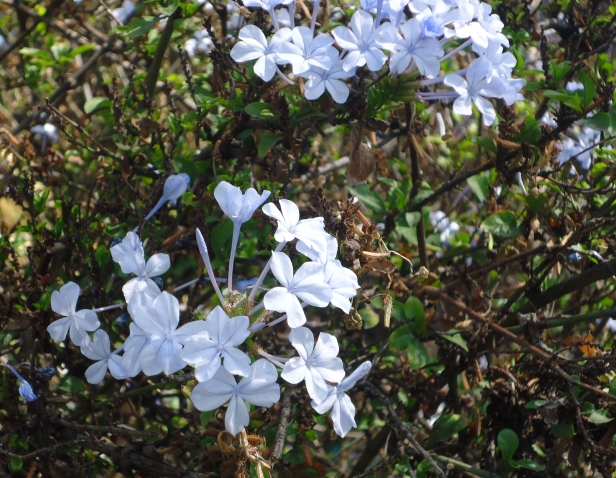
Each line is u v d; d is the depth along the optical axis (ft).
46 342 1.75
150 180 1.95
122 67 2.45
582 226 1.74
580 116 1.72
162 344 1.27
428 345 1.76
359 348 1.97
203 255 1.36
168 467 1.61
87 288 1.83
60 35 2.77
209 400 1.27
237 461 1.35
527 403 1.68
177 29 2.02
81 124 2.19
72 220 1.85
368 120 1.60
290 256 1.62
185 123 1.90
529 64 2.27
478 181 1.87
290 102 1.74
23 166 2.24
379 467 1.66
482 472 1.67
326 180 2.23
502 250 1.83
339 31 1.45
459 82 1.49
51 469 1.66
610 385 1.65
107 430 1.63
